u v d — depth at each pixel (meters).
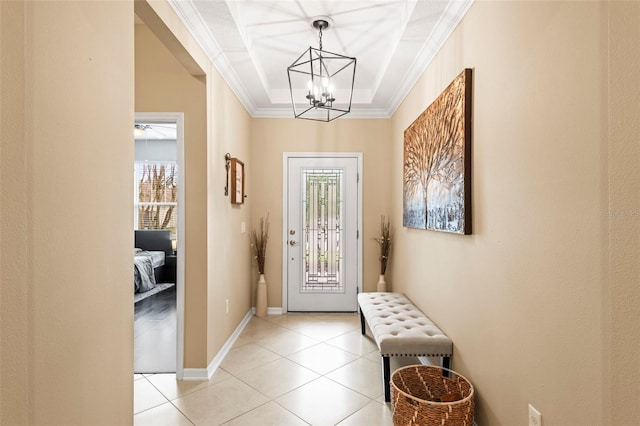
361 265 4.57
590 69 1.13
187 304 2.75
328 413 2.27
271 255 4.58
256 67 3.25
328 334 3.77
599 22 1.09
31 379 0.96
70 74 1.10
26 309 0.94
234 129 3.61
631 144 0.93
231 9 2.31
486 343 1.88
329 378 2.75
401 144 3.94
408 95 3.62
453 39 2.36
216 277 3.00
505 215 1.69
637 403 0.93
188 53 2.38
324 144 4.57
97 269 1.24
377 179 4.57
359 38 2.96
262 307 4.42
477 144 2.00
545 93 1.38
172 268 6.65
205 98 2.74
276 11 2.56
